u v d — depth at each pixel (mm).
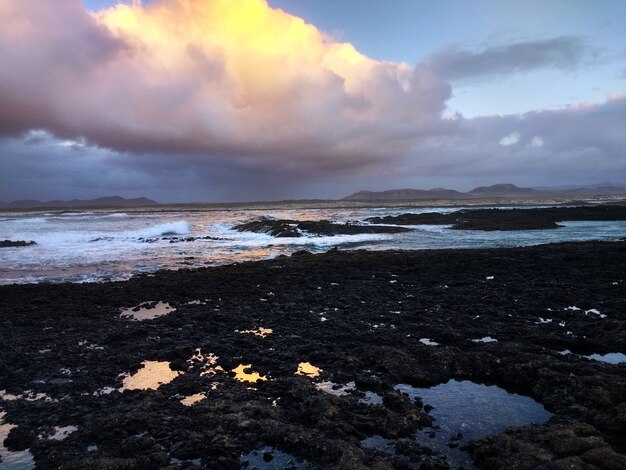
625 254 22984
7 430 7098
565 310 13531
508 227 44750
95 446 6477
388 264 22406
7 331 12492
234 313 13875
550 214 58406
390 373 8867
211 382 8703
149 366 9680
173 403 7695
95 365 9781
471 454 6090
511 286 16906
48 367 9703
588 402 7211
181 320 13078
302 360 9789
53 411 7668
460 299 15086
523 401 7887
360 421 6863
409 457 6027
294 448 6164
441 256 24094
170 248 32656
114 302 15742
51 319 13672
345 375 8805
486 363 9055
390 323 12586
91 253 30031
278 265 22594
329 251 27250
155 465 5828
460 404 7789
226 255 28922
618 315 12812
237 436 6461
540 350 9680
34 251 30969
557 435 5891
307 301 15383
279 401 7730
